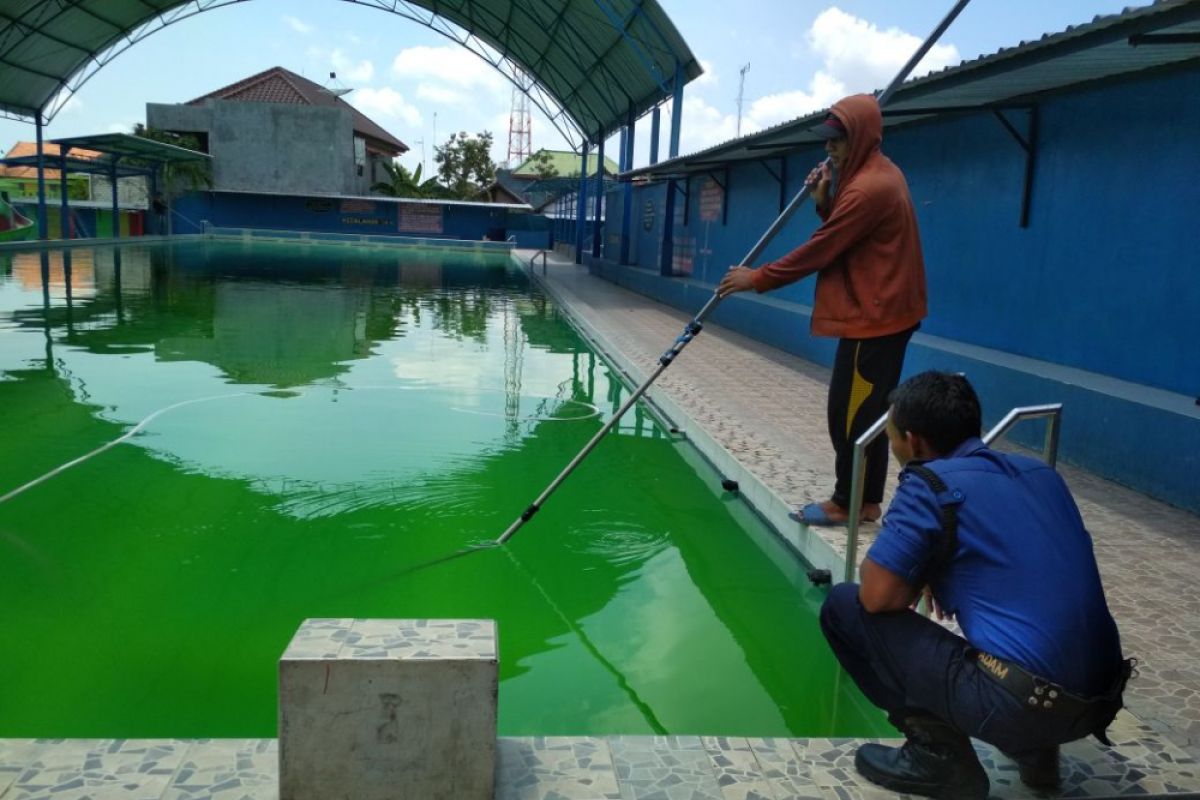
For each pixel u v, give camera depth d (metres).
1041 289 5.86
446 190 50.91
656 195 17.44
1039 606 1.77
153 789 1.95
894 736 2.73
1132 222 5.04
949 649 1.90
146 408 6.71
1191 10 3.50
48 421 6.23
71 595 3.60
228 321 11.70
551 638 3.34
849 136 3.44
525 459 5.70
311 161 34.91
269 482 5.05
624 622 3.50
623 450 5.99
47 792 1.93
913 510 1.89
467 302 15.55
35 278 16.28
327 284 17.88
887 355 3.57
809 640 3.39
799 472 4.85
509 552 4.17
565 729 2.70
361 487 5.02
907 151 7.66
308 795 1.90
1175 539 3.85
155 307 12.83
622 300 15.27
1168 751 2.25
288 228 35.62
